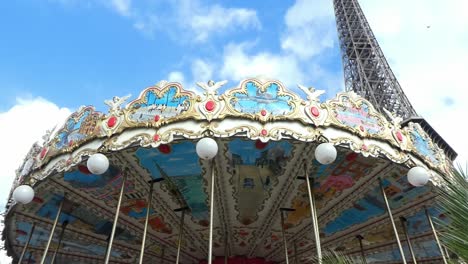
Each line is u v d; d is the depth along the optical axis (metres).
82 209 18.06
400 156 14.36
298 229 20.19
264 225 19.77
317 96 13.51
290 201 17.67
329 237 21.00
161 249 22.45
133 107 13.48
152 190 16.12
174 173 15.48
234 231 20.34
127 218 19.00
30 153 16.52
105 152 13.49
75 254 22.41
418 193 16.56
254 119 12.72
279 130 12.61
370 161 14.93
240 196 17.27
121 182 16.03
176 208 18.20
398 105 79.19
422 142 15.85
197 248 22.23
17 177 17.34
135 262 24.12
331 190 16.92
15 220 18.64
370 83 85.12
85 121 14.38
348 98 14.09
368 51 91.00
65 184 16.22
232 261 22.67
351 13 100.88
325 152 12.29
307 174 14.27
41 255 21.97
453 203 4.12
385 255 22.50
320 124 13.00
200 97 12.99
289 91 13.30
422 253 21.48
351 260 7.58
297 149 14.12
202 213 18.67
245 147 14.01
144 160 14.67
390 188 16.45
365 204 17.89
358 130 13.57
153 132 12.88
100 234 20.47
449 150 65.88
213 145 12.01
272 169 15.38
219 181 16.03
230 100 12.94
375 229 19.84
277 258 23.27
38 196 16.88
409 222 18.83
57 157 14.71
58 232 19.78
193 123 12.73
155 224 19.67
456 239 4.05
